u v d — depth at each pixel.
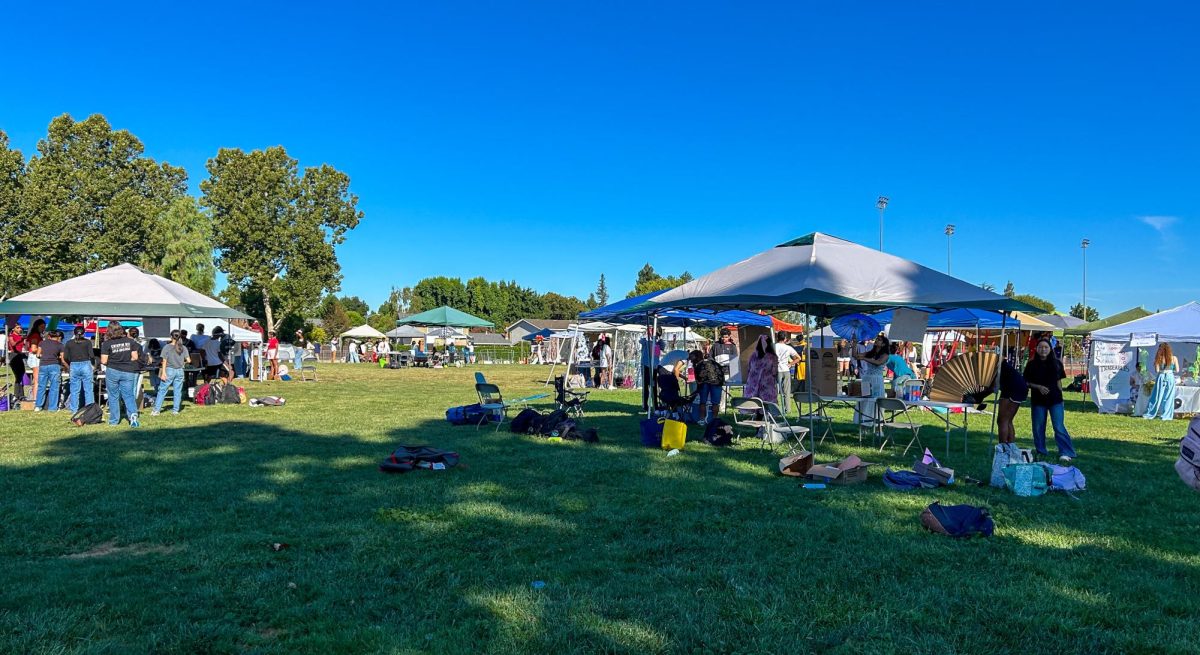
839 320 12.13
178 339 13.69
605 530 5.68
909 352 23.14
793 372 18.41
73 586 4.30
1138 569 4.83
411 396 18.42
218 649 3.53
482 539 5.43
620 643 3.65
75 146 42.44
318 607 4.06
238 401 15.77
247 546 5.16
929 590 4.39
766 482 7.56
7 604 4.02
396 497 6.73
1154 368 15.19
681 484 7.40
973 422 12.95
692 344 26.02
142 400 14.81
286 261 49.12
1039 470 7.00
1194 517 6.16
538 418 11.18
